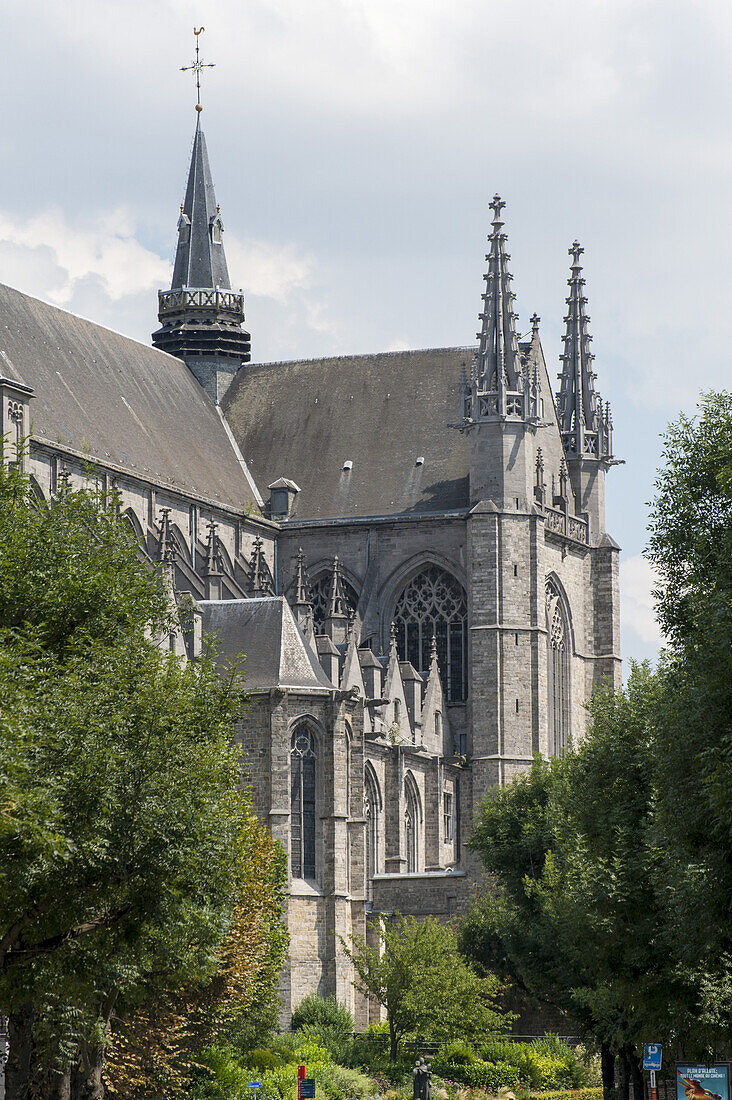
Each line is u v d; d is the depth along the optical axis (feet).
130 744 198.59
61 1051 213.87
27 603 219.00
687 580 219.82
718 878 203.51
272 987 342.44
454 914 492.13
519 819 417.49
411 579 579.89
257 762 444.96
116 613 221.87
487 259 581.94
